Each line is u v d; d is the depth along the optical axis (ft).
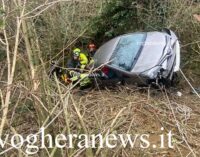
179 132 23.89
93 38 37.81
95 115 22.62
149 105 26.94
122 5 36.63
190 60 34.55
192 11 35.50
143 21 35.94
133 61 30.25
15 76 19.60
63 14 33.65
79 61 31.27
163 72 29.04
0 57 24.52
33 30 21.40
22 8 19.24
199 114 26.66
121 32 37.40
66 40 32.78
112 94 29.12
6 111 15.72
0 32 19.66
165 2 35.47
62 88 22.00
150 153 21.76
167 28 33.42
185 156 21.70
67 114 18.31
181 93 29.91
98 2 38.04
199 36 35.12
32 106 22.17
